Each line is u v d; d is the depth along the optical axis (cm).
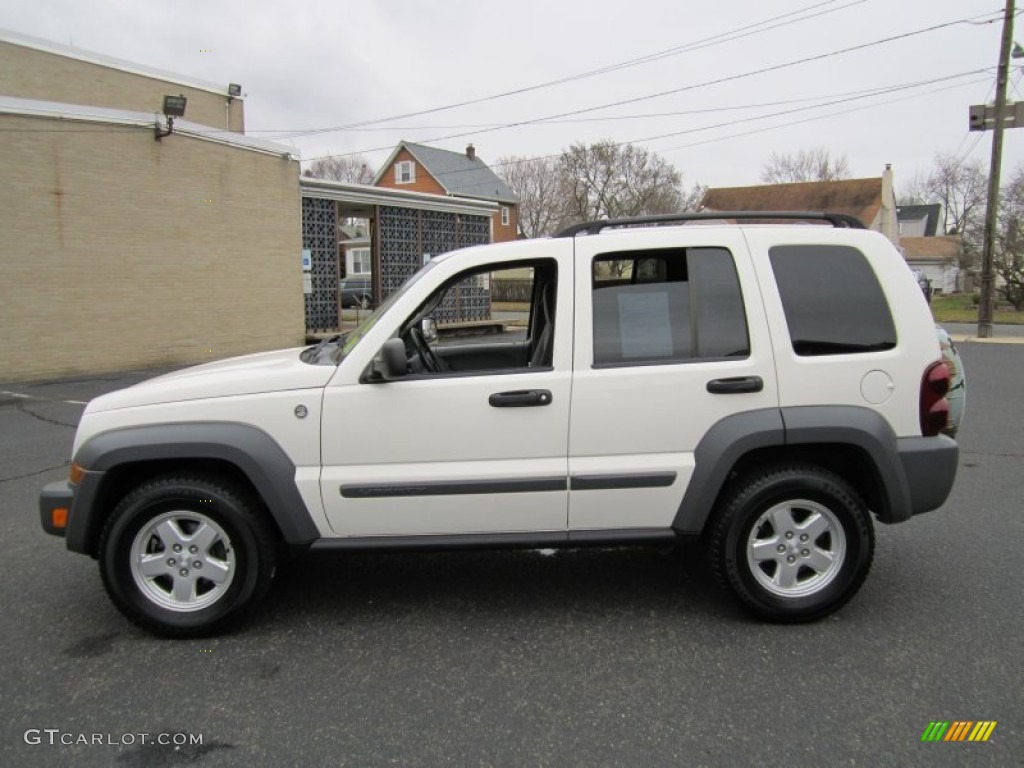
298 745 271
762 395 352
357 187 1958
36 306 1253
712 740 271
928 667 320
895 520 360
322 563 452
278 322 1694
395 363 337
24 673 324
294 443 348
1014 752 262
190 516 350
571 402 349
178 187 1455
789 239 366
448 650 342
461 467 350
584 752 265
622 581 420
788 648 339
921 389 359
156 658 337
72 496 349
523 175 5712
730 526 354
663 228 368
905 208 7388
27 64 1688
